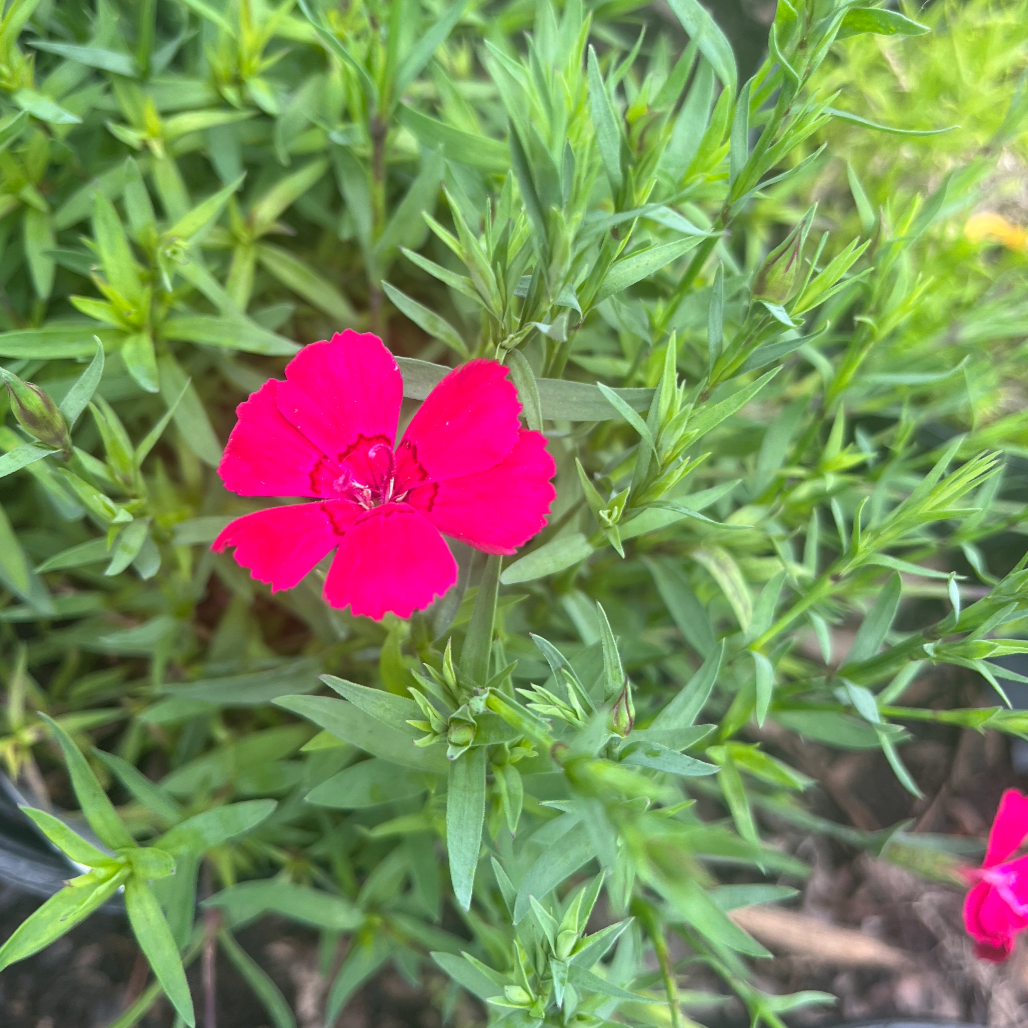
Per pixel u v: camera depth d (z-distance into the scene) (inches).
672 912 5.4
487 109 7.3
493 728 3.9
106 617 7.0
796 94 4.0
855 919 8.7
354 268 7.5
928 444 8.8
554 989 4.3
